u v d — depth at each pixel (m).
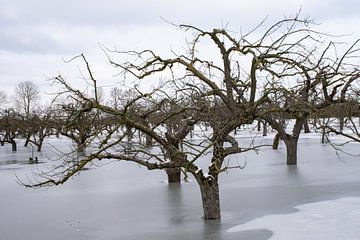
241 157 34.28
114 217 14.99
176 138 18.23
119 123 11.77
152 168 12.29
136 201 17.69
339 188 18.11
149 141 17.41
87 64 11.35
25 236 13.16
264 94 12.27
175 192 19.33
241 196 17.42
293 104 13.83
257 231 12.03
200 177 13.41
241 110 12.80
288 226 12.36
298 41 13.02
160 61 12.62
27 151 55.00
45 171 30.61
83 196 19.59
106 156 12.13
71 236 12.88
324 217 13.17
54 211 16.56
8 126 59.47
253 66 12.75
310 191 17.77
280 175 23.02
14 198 19.81
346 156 31.61
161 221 13.97
